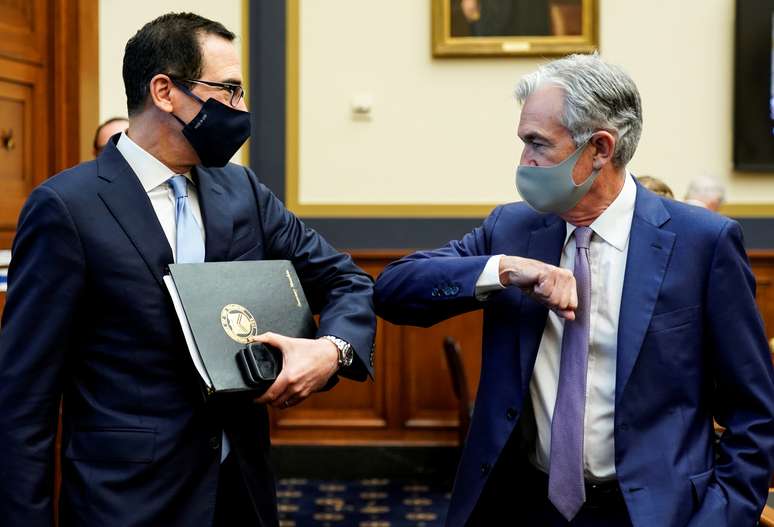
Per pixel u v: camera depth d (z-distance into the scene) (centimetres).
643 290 196
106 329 197
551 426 200
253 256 218
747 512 191
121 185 202
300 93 625
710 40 615
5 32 365
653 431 194
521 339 204
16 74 371
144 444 195
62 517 197
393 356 598
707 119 617
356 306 219
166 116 202
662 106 618
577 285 201
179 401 199
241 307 201
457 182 625
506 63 621
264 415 216
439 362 597
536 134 194
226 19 616
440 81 623
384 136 626
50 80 390
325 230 627
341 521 505
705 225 198
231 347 196
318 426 600
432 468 593
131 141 208
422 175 626
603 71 193
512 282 200
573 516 199
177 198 209
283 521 504
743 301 196
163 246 201
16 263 196
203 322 195
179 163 208
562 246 209
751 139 609
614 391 198
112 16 542
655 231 200
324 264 232
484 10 616
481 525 209
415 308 214
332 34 623
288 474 597
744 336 195
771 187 617
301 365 197
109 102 538
